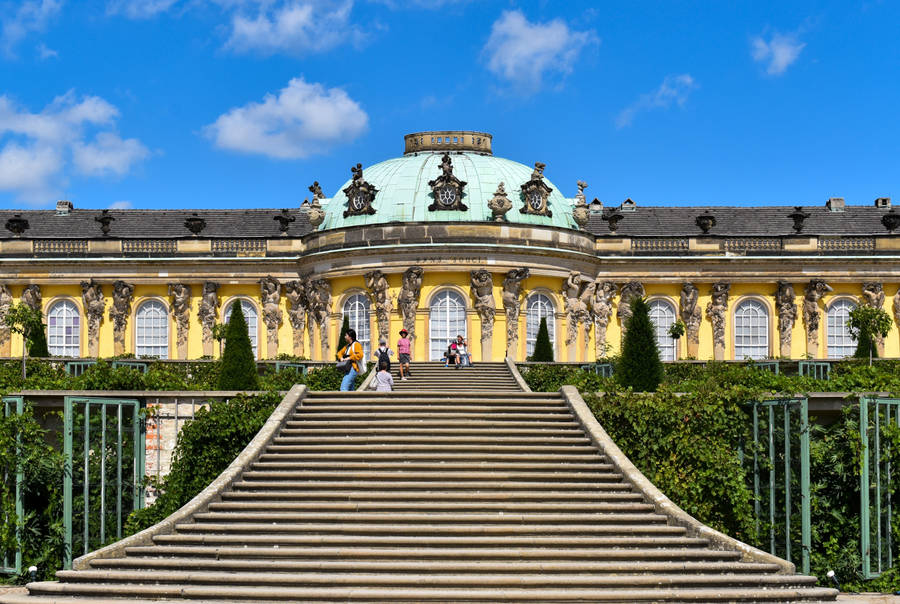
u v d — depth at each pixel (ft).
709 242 242.58
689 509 110.52
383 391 124.88
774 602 82.53
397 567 85.87
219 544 90.84
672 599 81.87
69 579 84.99
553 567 86.02
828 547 104.63
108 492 106.83
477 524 94.38
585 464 104.42
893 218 247.70
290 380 154.92
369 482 100.68
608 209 269.85
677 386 119.44
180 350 241.76
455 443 109.09
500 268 221.05
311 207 241.76
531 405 119.85
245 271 241.76
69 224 268.82
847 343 242.58
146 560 87.15
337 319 227.81
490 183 230.68
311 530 92.99
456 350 186.60
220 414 113.19
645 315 139.64
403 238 220.43
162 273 242.58
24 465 101.24
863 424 103.19
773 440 107.65
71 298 243.60
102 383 126.31
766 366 189.26
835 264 241.76
